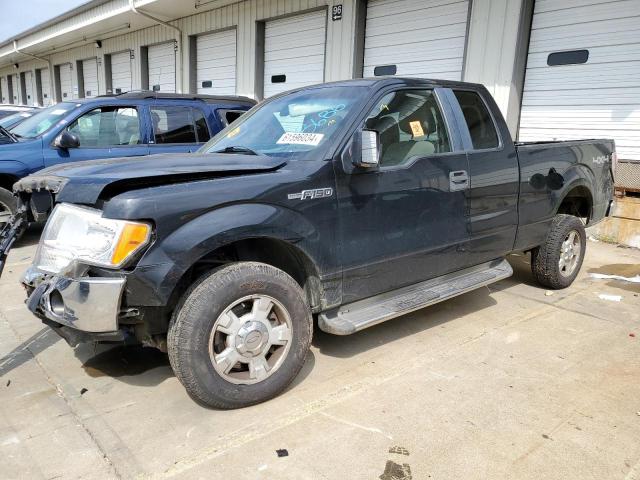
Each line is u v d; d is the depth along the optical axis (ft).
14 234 11.14
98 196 8.82
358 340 12.89
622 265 20.27
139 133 23.50
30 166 21.11
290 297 9.85
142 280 8.50
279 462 8.22
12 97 102.89
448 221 12.62
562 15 24.58
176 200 8.77
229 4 42.27
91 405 9.80
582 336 13.34
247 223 9.22
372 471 8.05
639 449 8.68
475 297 16.33
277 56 39.73
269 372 9.81
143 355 11.91
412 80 12.44
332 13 34.30
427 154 12.28
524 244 15.29
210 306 8.95
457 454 8.48
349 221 10.69
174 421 9.30
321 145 10.75
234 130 13.41
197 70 48.93
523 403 10.05
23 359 11.66
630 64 22.82
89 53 68.44
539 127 26.21
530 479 7.93
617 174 23.38
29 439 8.72
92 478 7.83
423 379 10.94
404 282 12.09
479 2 26.68
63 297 8.79
